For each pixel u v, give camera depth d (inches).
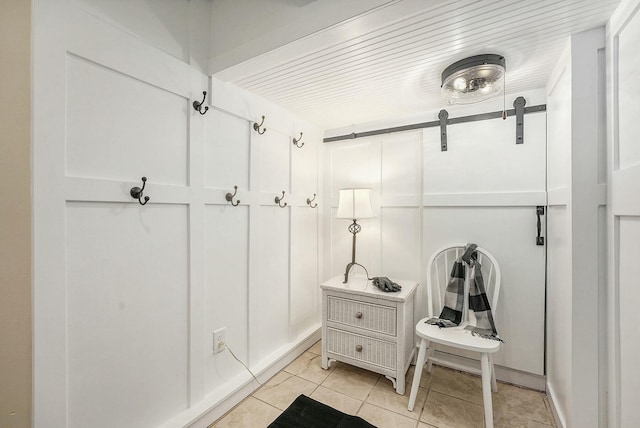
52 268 37.2
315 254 97.0
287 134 83.0
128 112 45.6
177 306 53.6
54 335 37.5
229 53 55.2
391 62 55.5
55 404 37.7
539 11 40.8
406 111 83.3
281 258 81.2
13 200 35.4
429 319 68.9
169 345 52.3
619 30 40.7
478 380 73.0
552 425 57.4
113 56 43.1
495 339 58.7
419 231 84.4
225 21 56.0
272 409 62.0
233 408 62.1
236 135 66.1
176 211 53.4
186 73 54.2
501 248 72.5
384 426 57.2
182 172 54.1
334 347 76.5
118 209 44.7
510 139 71.6
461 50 51.3
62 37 37.7
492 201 73.1
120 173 44.6
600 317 45.8
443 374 75.8
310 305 94.6
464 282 68.8
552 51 52.1
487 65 52.7
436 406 63.1
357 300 72.9
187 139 54.9
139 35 46.9
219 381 61.8
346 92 70.0
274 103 77.1
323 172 100.2
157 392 50.4
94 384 42.1
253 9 51.8
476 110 75.6
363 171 93.5
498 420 58.8
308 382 71.9
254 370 69.3
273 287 78.0
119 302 45.0
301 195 89.5
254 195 70.6
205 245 58.6
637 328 37.4
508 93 71.6
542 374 68.0
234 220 65.7
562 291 55.3
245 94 67.7
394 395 66.9
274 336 78.4
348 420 58.6
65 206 38.6
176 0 52.8
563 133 54.2
